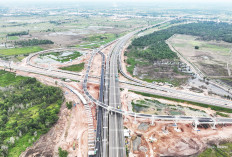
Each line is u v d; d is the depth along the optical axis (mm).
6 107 179875
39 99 195250
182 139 149375
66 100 199000
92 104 191125
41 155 131000
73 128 158250
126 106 193125
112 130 155250
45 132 151250
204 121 163500
